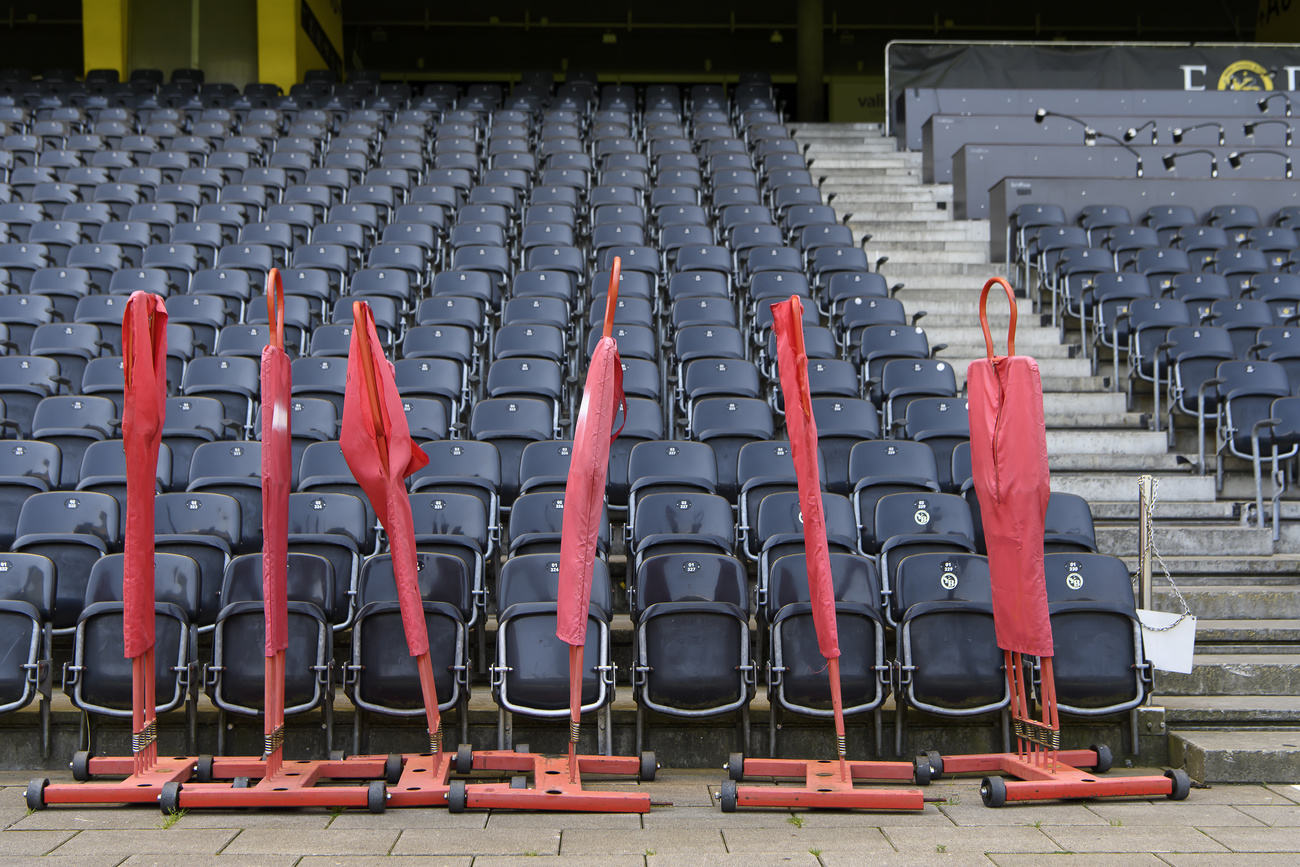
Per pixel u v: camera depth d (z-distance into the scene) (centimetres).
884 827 387
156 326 432
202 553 508
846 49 2583
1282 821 394
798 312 425
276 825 386
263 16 1819
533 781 436
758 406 685
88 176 1192
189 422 657
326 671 445
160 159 1278
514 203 1142
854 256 985
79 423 656
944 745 476
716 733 472
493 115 1566
